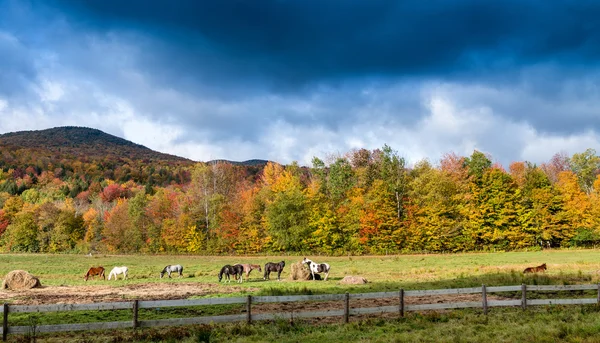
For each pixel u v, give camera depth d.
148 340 12.02
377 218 69.12
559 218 67.12
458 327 12.93
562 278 24.83
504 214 68.44
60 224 91.94
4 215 102.12
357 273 34.22
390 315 15.38
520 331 12.27
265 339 11.94
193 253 77.25
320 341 11.73
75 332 13.41
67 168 192.75
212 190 89.69
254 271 40.66
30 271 42.34
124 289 25.55
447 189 72.12
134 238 84.69
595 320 13.42
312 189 77.69
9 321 15.28
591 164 90.62
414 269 35.38
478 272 31.69
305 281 29.34
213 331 12.66
